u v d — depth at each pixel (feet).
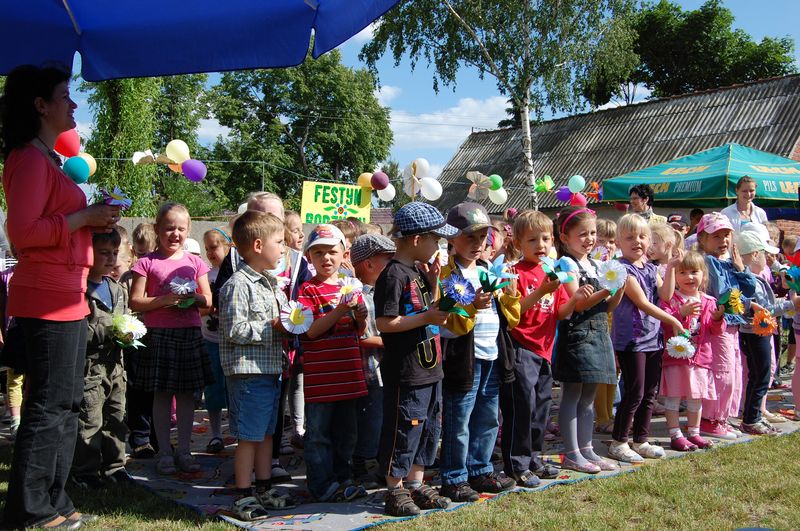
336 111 146.72
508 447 12.79
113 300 12.94
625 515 11.00
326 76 145.48
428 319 10.52
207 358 14.32
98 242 12.26
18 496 9.98
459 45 67.00
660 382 15.62
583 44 67.72
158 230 14.40
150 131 57.77
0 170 47.11
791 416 18.43
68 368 10.29
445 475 12.07
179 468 13.97
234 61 12.30
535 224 13.23
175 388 13.74
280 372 11.75
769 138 61.31
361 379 12.30
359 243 13.91
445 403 12.01
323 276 12.66
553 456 14.76
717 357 16.19
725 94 70.79
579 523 10.62
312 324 11.70
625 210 32.14
